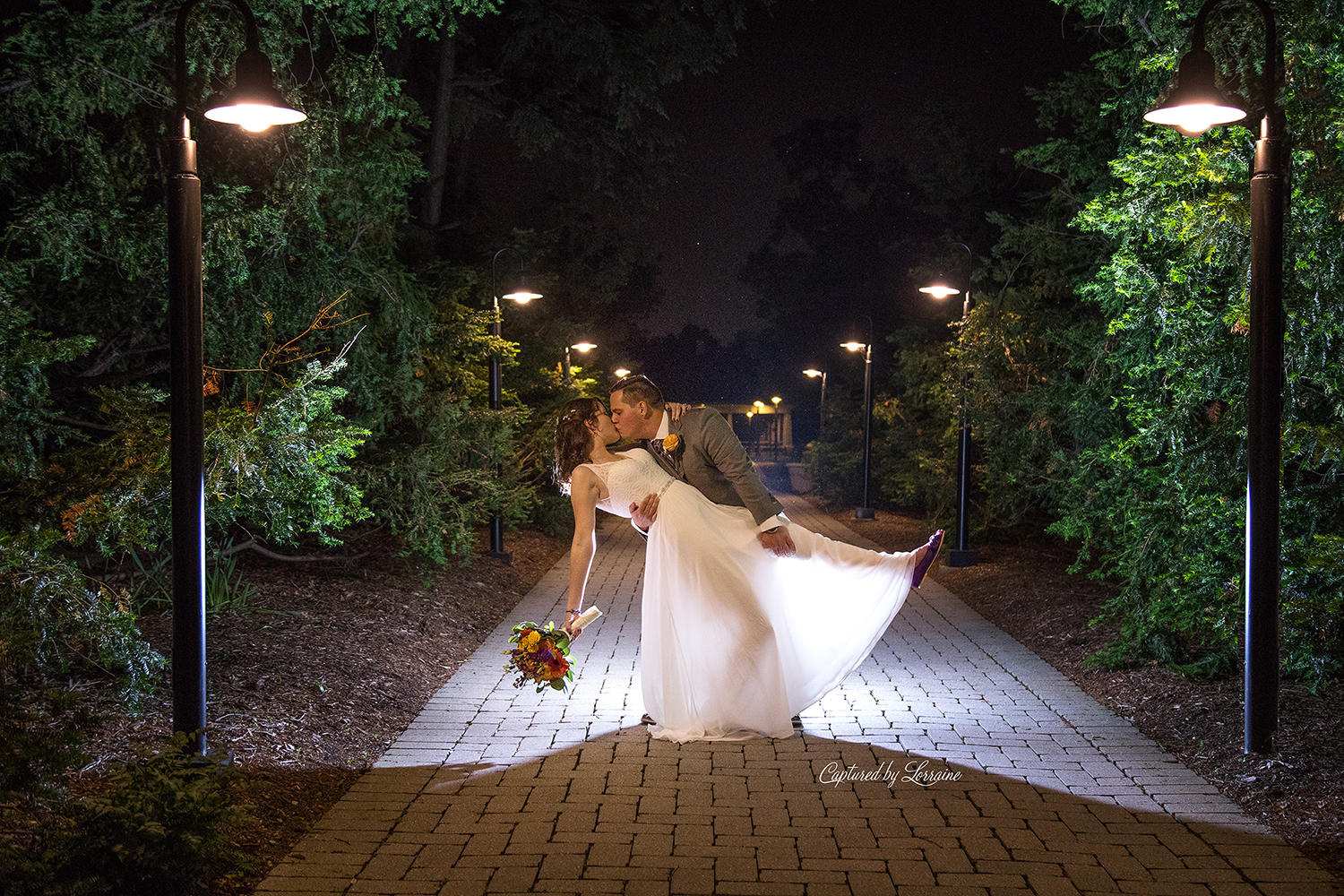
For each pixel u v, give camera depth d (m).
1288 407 6.15
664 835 4.29
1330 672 6.17
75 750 3.62
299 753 5.20
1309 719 5.60
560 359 19.42
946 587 11.95
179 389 4.64
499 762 5.27
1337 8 5.48
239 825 3.98
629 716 6.20
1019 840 4.27
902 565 6.01
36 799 3.45
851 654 6.03
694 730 5.67
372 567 10.48
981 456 15.34
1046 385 12.59
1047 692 6.92
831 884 3.83
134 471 6.42
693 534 5.67
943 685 7.12
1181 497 6.87
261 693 5.95
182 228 4.64
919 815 4.54
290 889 3.76
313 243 9.16
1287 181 5.74
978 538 15.12
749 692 5.67
